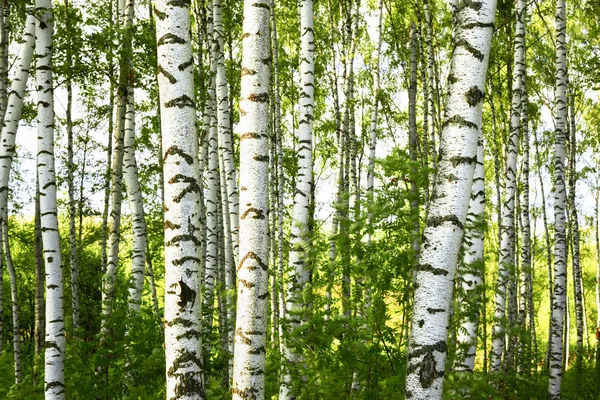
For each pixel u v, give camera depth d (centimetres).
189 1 342
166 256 327
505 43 1427
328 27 1623
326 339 545
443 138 306
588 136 1964
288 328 581
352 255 561
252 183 356
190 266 323
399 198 541
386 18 1625
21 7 632
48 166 630
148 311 714
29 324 2348
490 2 304
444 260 296
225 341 866
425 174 535
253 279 350
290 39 1739
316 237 580
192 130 333
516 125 919
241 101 367
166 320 323
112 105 1343
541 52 1584
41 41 643
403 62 1686
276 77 1290
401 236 546
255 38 366
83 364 654
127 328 674
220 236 1230
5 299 2125
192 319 321
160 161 1232
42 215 625
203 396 320
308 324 548
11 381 1160
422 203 545
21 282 2148
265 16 370
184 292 320
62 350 617
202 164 1107
